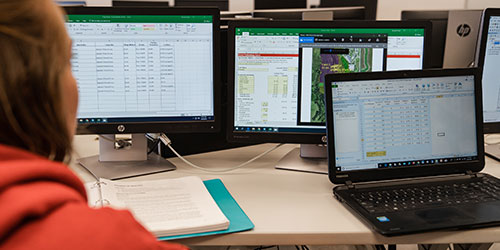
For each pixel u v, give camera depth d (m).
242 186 1.27
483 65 1.52
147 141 1.57
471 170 1.29
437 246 1.46
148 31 1.33
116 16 1.30
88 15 1.29
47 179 0.44
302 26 1.37
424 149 1.27
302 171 1.41
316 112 1.41
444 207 1.08
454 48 1.80
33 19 0.44
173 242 0.97
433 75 1.26
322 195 1.21
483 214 1.04
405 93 1.25
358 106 1.23
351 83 1.22
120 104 1.36
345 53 1.39
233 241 0.99
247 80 1.40
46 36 0.45
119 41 1.32
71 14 1.28
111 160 1.44
